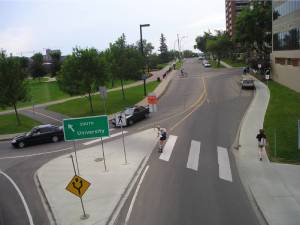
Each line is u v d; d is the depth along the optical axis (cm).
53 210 1425
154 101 2638
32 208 1488
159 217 1292
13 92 3334
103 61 3762
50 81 9062
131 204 1424
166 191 1534
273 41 5391
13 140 2700
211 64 9894
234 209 1321
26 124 3488
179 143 2336
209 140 2369
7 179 1916
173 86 5550
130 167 1891
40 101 5362
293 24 4203
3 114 4284
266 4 7406
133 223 1263
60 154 2342
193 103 3925
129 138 2573
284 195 1405
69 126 1597
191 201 1412
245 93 4338
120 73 4450
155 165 1911
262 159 1873
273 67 5438
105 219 1307
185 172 1766
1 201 1598
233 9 14088
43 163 2178
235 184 1572
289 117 2820
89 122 1603
